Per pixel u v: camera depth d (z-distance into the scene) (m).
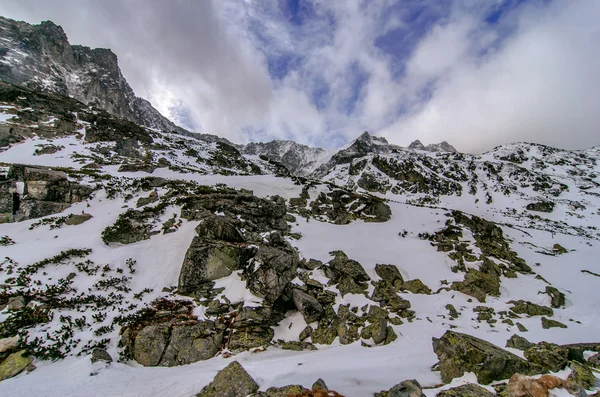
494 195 92.81
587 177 105.19
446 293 25.55
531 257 37.28
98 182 31.80
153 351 13.80
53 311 15.13
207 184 43.50
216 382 10.93
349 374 11.94
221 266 20.38
